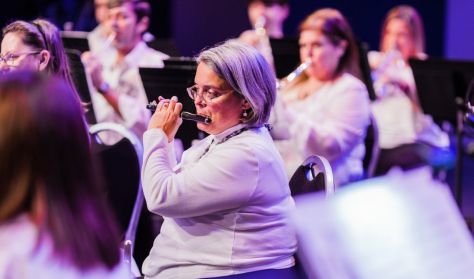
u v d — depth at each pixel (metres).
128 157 6.96
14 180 3.22
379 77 11.80
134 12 10.65
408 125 11.88
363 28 17.67
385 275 3.16
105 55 10.70
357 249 3.18
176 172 5.57
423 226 3.23
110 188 7.01
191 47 16.12
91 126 7.27
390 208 3.24
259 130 5.48
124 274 3.51
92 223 3.33
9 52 6.70
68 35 10.87
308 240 3.20
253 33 11.34
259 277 5.20
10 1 15.92
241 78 5.32
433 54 17.36
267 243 5.30
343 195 3.26
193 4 16.03
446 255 3.21
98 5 11.48
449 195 3.30
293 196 6.06
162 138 5.48
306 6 17.44
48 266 3.18
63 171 3.27
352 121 8.75
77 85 7.96
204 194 5.17
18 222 3.23
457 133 10.25
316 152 8.58
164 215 5.28
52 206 3.23
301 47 9.26
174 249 5.39
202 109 5.48
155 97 7.78
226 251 5.24
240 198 5.19
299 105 9.16
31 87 3.28
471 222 8.53
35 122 3.22
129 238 6.91
